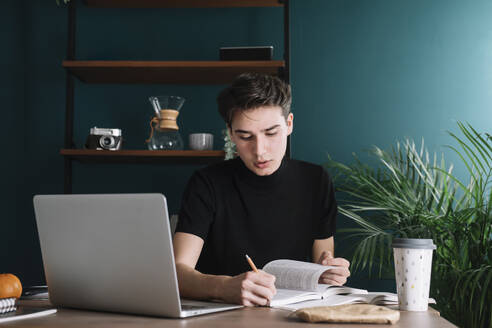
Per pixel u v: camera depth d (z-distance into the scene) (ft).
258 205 4.80
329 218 5.14
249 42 9.25
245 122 4.00
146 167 9.12
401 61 9.18
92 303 3.04
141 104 9.21
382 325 2.50
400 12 9.23
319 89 9.16
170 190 9.11
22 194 9.07
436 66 9.17
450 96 9.13
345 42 9.21
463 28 9.20
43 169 9.15
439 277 6.67
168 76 8.69
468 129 9.05
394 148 9.07
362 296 3.43
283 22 9.25
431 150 9.05
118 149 8.23
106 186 9.11
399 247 2.99
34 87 9.23
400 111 9.13
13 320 2.71
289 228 4.87
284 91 4.06
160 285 2.72
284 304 3.11
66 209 3.05
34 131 9.18
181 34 9.29
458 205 7.30
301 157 9.07
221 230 4.76
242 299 3.05
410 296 2.95
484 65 9.14
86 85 9.21
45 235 3.19
